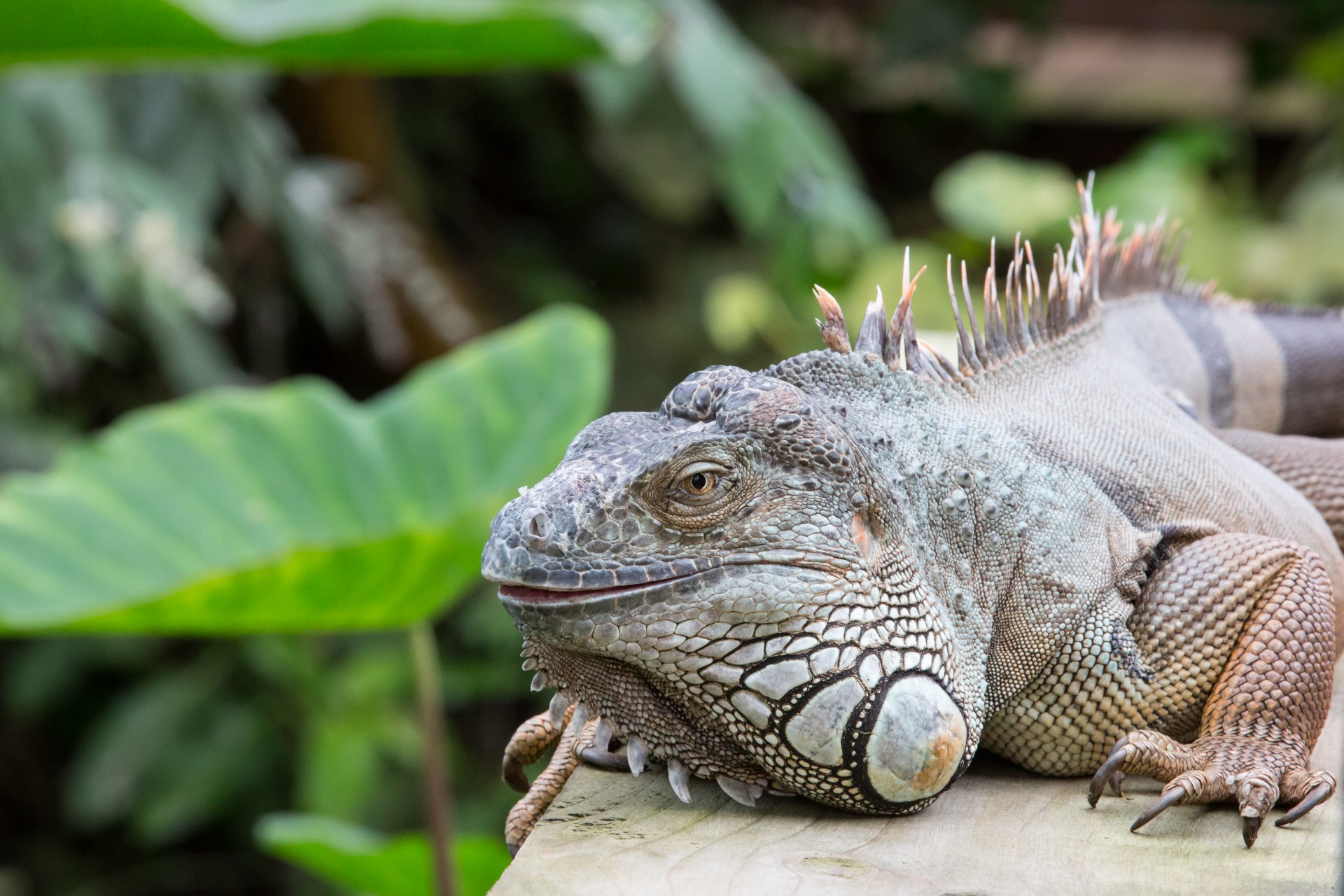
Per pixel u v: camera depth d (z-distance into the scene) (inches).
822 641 81.5
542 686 88.0
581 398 144.7
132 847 333.1
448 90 382.6
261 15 107.2
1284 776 88.1
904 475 90.2
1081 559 96.3
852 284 330.6
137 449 133.1
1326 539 117.5
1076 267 121.0
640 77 290.7
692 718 86.0
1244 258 330.6
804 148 308.5
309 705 295.6
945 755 84.8
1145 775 89.2
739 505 82.0
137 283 247.3
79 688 333.1
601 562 80.4
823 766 83.3
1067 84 452.4
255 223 298.4
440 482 137.6
